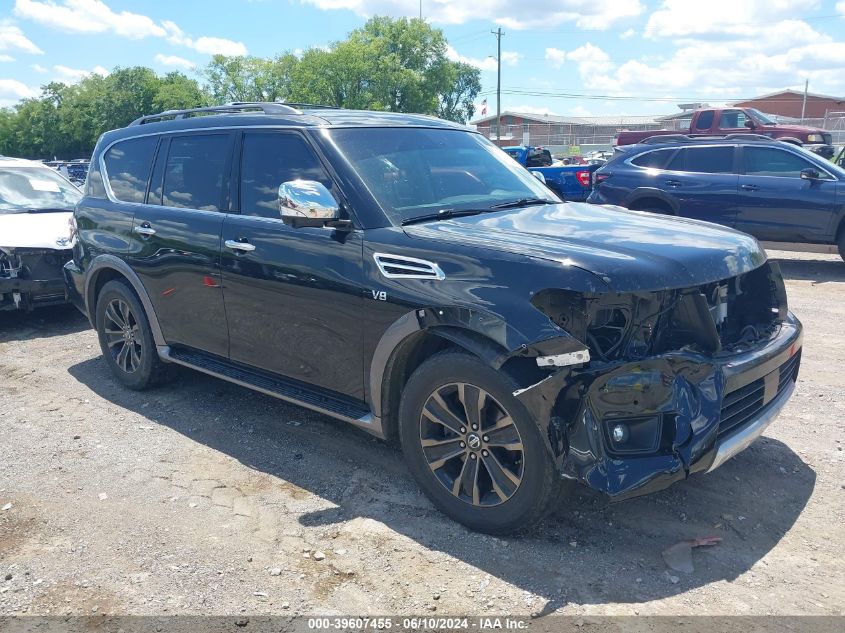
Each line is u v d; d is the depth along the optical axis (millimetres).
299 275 3947
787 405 4996
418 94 64375
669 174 11102
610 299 3006
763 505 3664
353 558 3275
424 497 3820
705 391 3080
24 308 7418
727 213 10602
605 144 58344
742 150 10609
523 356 3082
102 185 5676
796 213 10047
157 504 3809
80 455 4441
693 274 3170
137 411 5180
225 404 5270
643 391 2953
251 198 4391
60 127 88375
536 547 3314
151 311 5145
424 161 4273
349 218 3789
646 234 3561
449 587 3045
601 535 3406
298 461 4297
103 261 5449
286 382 4305
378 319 3592
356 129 4242
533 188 4637
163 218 4914
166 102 69250
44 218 8141
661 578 3078
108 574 3189
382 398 3699
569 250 3180
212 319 4641
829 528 3445
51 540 3473
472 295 3209
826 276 9977
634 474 2934
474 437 3332
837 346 6391
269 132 4375
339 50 60500
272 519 3637
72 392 5633
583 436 2941
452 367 3312
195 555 3322
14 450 4527
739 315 3811
